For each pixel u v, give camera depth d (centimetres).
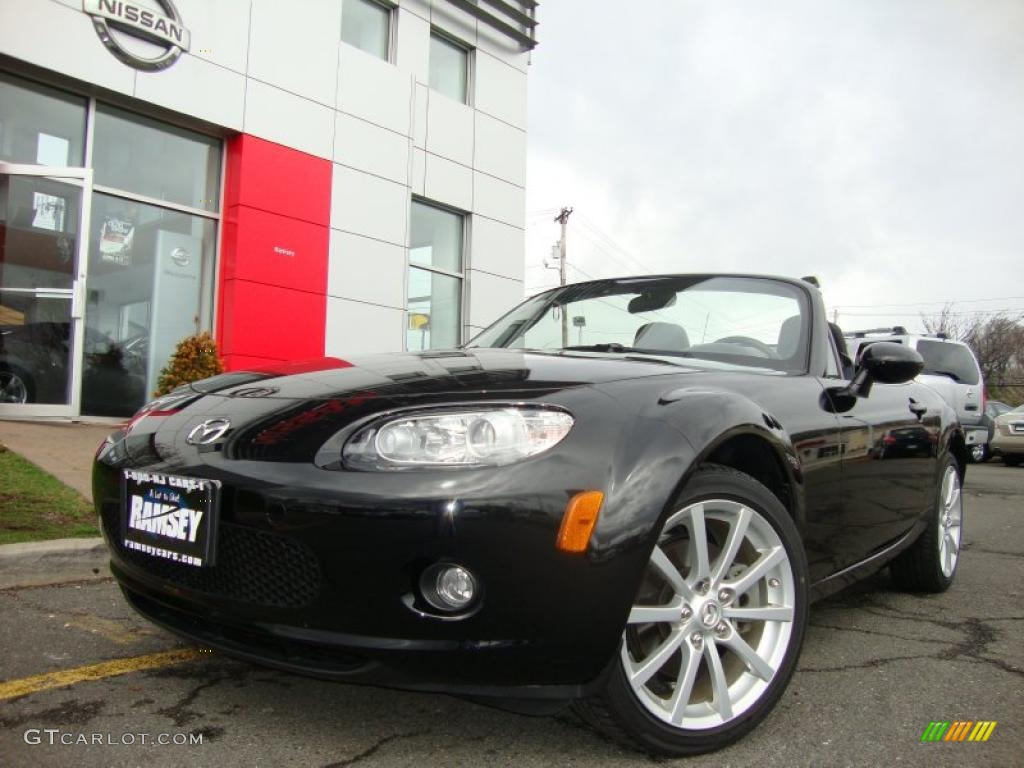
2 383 740
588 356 246
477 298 1175
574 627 170
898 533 316
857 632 305
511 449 173
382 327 1026
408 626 169
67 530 384
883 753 197
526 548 167
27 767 175
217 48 862
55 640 263
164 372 771
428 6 1104
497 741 197
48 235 761
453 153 1138
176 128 867
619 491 175
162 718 204
